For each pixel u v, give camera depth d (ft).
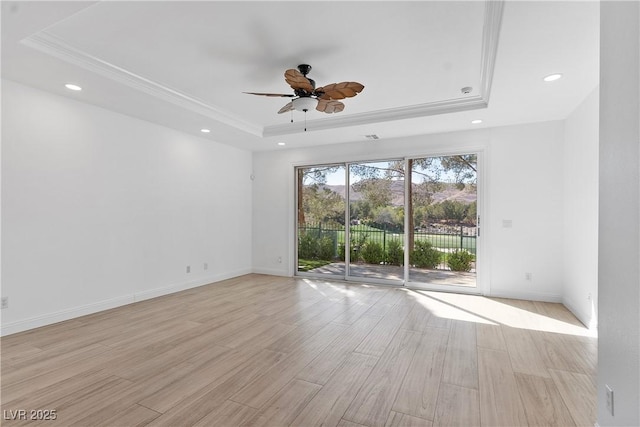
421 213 17.13
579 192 12.02
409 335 10.33
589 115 10.99
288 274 20.33
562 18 6.68
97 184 12.74
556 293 14.14
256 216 21.39
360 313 12.63
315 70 10.32
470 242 16.03
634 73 4.22
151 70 10.37
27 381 7.43
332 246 19.51
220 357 8.73
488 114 13.34
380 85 11.46
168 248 15.76
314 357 8.75
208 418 6.12
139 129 14.38
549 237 14.24
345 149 18.80
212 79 11.07
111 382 7.41
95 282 12.69
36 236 10.92
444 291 16.33
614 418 4.78
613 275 4.83
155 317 12.12
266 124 16.65
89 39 8.48
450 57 9.43
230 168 19.70
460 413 6.28
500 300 14.52
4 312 10.18
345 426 5.92
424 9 7.22
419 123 14.65
